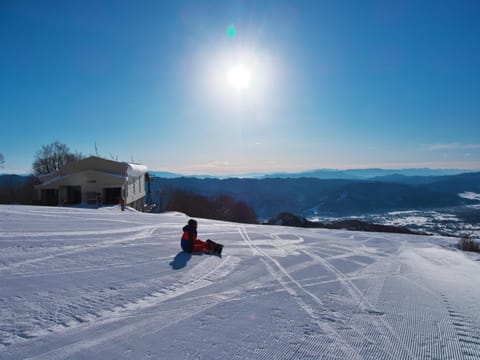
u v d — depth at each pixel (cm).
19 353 302
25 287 486
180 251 838
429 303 504
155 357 305
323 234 1695
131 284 536
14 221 1159
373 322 412
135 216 1858
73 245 816
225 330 372
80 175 3284
